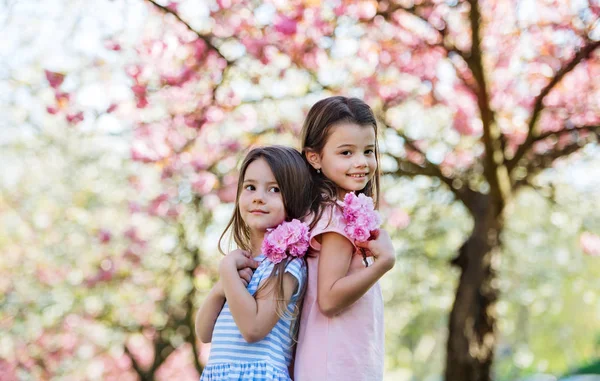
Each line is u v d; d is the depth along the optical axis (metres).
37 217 9.46
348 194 2.62
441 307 12.15
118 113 6.18
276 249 2.60
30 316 8.83
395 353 17.83
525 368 18.59
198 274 7.72
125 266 8.34
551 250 13.60
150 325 8.39
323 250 2.62
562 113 7.15
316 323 2.63
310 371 2.58
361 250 2.64
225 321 2.69
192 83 6.18
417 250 9.52
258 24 6.08
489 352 6.97
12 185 9.66
